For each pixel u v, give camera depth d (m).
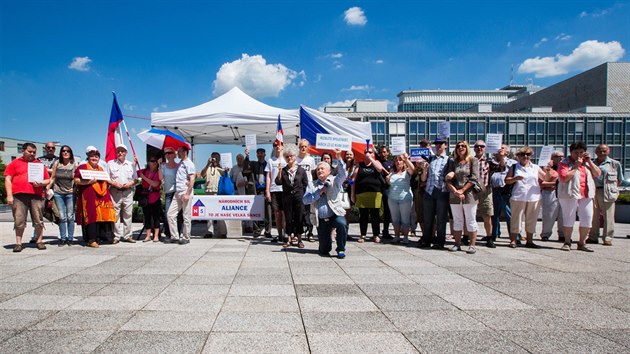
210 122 9.79
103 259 5.95
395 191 7.78
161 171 8.02
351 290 4.16
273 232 9.88
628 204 13.51
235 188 10.03
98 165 7.24
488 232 7.34
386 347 2.68
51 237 8.68
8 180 6.55
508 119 42.06
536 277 4.81
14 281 4.51
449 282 4.55
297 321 3.19
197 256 6.24
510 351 2.62
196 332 2.94
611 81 47.88
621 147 42.38
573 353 2.60
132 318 3.25
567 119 42.28
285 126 11.59
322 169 6.13
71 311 3.43
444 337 2.87
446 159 7.19
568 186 6.88
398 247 7.35
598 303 3.72
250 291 4.10
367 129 9.90
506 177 7.39
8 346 2.67
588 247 7.34
